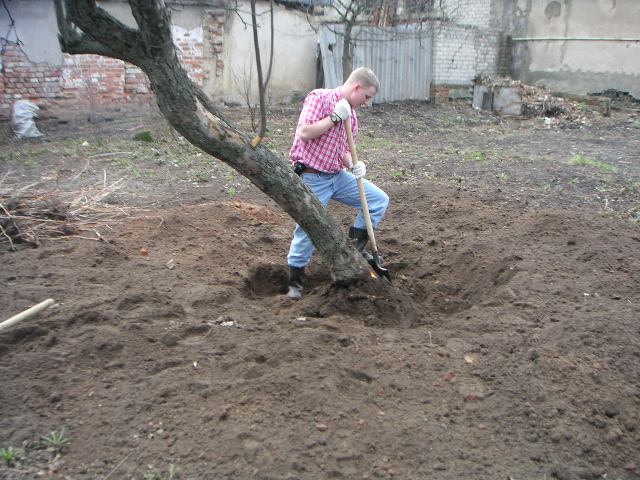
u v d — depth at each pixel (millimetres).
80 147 9953
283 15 14711
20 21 11594
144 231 5473
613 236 5488
